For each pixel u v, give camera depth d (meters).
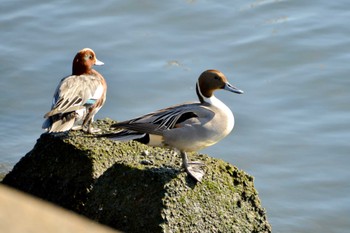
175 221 10.33
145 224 10.32
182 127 10.78
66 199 11.27
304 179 14.30
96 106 12.98
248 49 17.61
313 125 15.55
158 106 16.14
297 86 16.58
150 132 10.81
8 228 5.22
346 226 13.25
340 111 15.89
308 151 14.95
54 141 11.78
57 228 5.35
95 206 10.81
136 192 10.52
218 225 10.70
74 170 11.34
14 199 5.47
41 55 17.59
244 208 11.05
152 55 17.53
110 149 11.47
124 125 10.93
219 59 17.39
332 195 13.95
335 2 19.02
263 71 17.05
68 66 17.31
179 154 11.19
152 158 11.30
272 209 13.56
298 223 13.25
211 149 15.05
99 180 10.89
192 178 10.70
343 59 17.25
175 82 16.75
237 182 11.15
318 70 16.97
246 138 15.33
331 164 14.63
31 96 16.50
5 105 16.19
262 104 16.16
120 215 10.53
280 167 14.60
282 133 15.39
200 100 11.41
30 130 15.57
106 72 17.08
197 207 10.57
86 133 12.41
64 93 12.66
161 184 10.43
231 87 11.34
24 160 12.04
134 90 16.58
